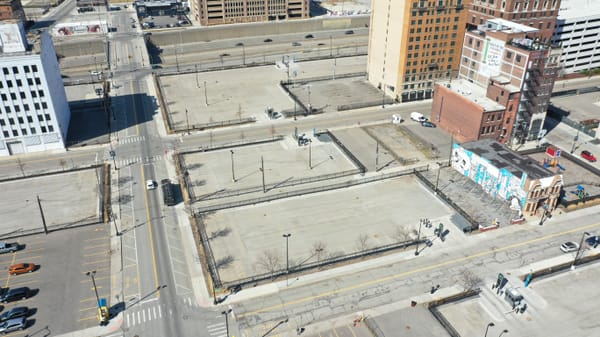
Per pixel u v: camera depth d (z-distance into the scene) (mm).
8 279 87938
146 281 87812
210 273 88625
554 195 106375
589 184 119062
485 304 83375
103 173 123375
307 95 178000
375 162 129250
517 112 134875
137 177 122250
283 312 81125
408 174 123312
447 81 154250
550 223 104312
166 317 80125
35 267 90625
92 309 81625
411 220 104875
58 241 98250
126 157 132125
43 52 126688
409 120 156250
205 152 135250
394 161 129875
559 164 128000
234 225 103312
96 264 92000
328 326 78375
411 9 156500
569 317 80750
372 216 106375
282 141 141500
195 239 99312
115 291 85500
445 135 145250
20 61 120750
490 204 110000
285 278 88562
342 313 80938
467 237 99500
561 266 90625
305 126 151625
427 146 137875
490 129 133875
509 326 78938
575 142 142000
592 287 87375
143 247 96688
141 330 77625
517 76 131125
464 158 120500
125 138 143375
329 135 144750
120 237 99625
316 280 88188
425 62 168125
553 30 170500
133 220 105188
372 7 179000
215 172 124625
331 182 120000
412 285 87062
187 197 112875
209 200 112375
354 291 85688
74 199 112750
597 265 92688
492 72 141250
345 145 138750
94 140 142000
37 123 130625
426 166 126688
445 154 133375
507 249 96188
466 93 140875
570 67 198625
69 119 154500
